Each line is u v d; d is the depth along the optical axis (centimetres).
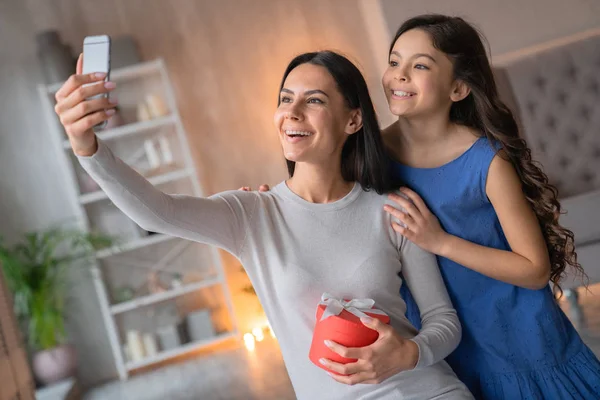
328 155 157
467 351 178
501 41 509
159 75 571
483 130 172
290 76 158
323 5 580
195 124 580
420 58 164
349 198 161
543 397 173
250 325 576
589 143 493
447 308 162
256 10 582
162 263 570
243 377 445
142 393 474
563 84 494
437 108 167
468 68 166
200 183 549
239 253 156
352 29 578
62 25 564
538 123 495
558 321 176
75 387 511
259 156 584
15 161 560
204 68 579
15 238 558
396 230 161
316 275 154
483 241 172
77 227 561
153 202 137
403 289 174
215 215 150
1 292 317
